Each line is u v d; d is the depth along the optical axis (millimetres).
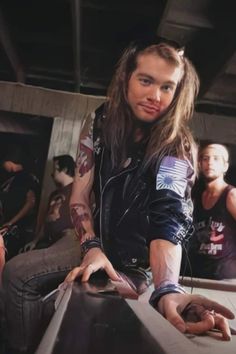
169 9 2670
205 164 2480
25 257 1268
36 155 4227
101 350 378
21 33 3525
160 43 1061
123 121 1113
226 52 2973
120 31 3383
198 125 4059
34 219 3744
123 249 1131
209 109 4348
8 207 3607
